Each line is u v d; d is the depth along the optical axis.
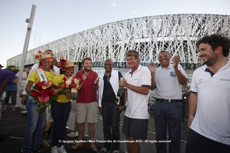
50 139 2.96
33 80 2.12
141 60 30.75
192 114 1.62
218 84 1.24
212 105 1.25
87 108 2.63
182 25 28.73
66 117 2.37
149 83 1.93
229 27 26.81
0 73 1.94
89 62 2.70
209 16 27.67
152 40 30.34
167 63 2.27
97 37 38.31
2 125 3.62
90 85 2.65
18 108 5.69
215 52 1.29
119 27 34.28
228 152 1.19
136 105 1.96
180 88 2.21
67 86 2.20
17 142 2.68
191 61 27.47
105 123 2.48
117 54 33.50
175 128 2.06
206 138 1.29
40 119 2.26
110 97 2.48
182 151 2.52
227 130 1.20
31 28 6.53
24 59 6.44
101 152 2.36
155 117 2.26
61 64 2.56
